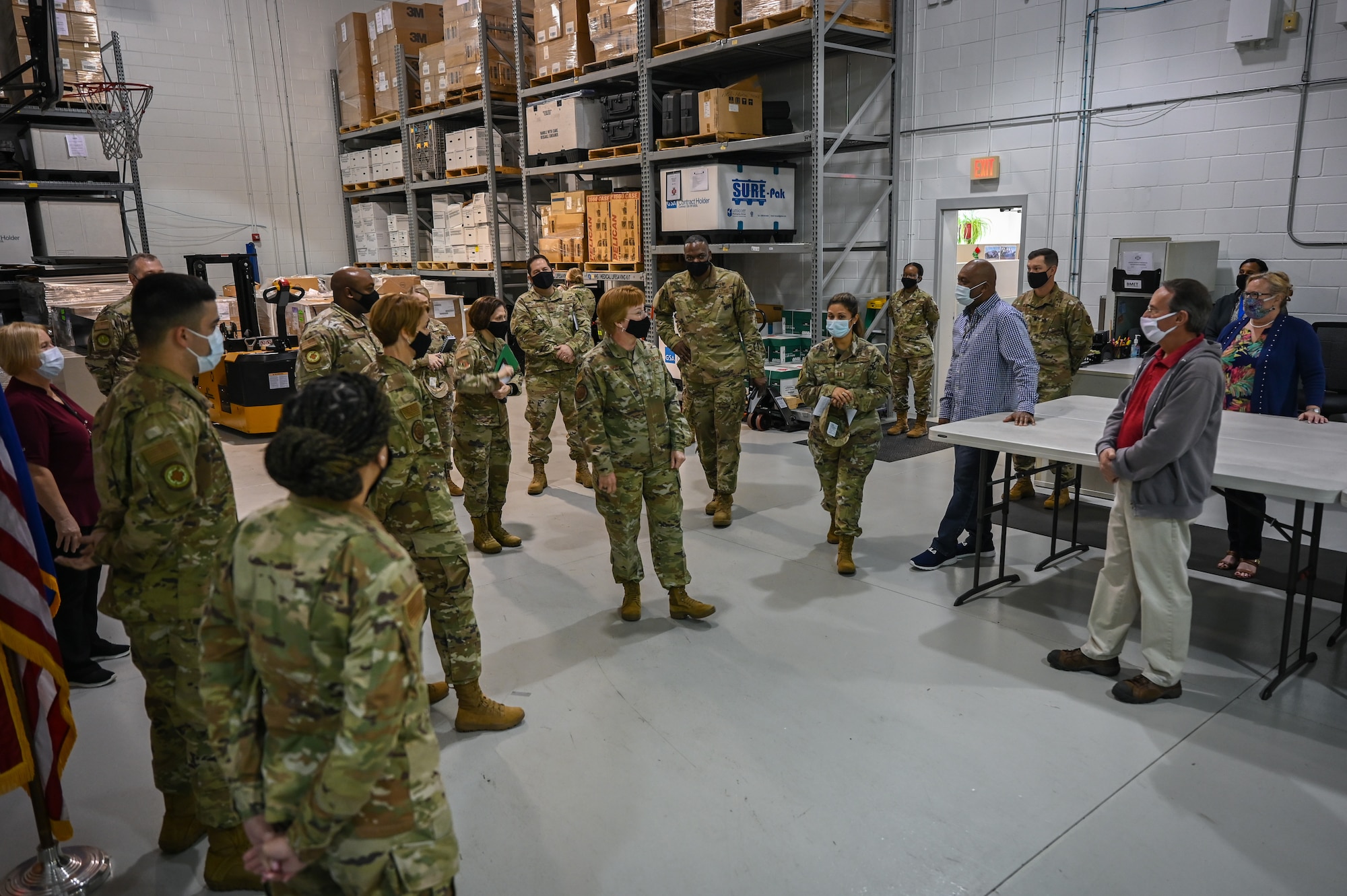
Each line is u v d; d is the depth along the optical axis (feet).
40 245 30.48
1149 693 9.96
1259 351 13.82
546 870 7.48
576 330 19.52
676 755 9.19
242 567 4.54
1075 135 22.21
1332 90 18.17
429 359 14.02
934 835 7.81
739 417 16.89
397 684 4.37
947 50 24.44
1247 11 18.76
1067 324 17.02
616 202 28.37
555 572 14.79
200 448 6.99
